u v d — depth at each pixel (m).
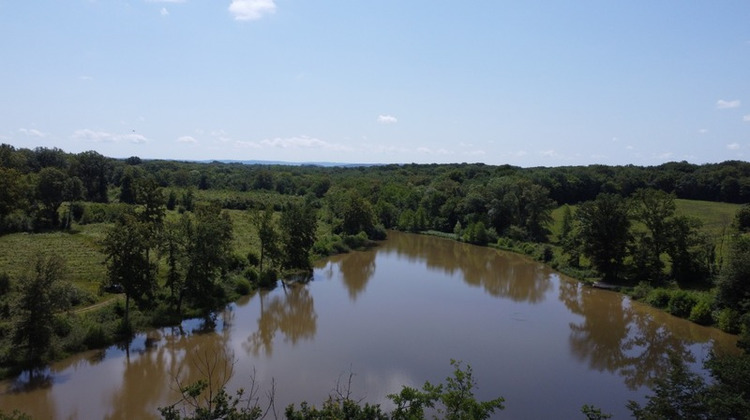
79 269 56.56
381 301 54.72
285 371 35.34
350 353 39.03
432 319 48.62
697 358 40.09
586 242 67.06
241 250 69.69
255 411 16.23
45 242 73.62
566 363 38.69
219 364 36.31
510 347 41.75
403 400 17.75
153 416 28.94
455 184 131.12
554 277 69.44
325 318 47.97
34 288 34.12
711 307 50.19
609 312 52.84
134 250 40.72
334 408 16.48
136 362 36.28
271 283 59.94
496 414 30.28
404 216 114.44
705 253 60.97
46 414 28.86
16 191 84.25
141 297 45.91
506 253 87.88
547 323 48.62
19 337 33.81
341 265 74.81
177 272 47.38
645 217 64.00
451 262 79.06
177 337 41.72
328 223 108.81
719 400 16.77
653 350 41.91
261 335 42.84
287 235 63.56
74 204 99.31
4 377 32.41
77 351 37.16
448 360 38.28
